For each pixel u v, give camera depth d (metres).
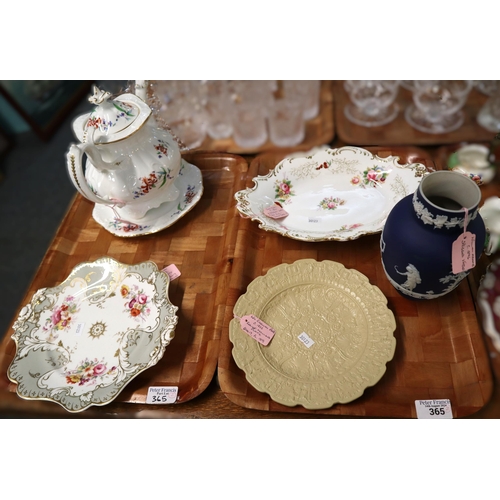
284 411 0.74
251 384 0.75
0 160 2.07
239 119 1.35
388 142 1.21
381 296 0.84
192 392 0.78
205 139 1.33
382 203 1.01
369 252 0.96
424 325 0.83
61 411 0.81
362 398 0.75
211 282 0.97
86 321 0.91
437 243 0.69
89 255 1.08
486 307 0.83
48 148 2.06
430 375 0.77
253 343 0.80
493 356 0.77
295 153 1.18
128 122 0.92
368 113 1.32
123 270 0.96
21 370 0.82
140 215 1.04
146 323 0.87
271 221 1.00
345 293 0.87
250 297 0.87
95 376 0.81
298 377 0.76
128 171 0.94
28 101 2.01
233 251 0.99
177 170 1.03
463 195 0.70
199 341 0.87
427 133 1.23
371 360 0.76
